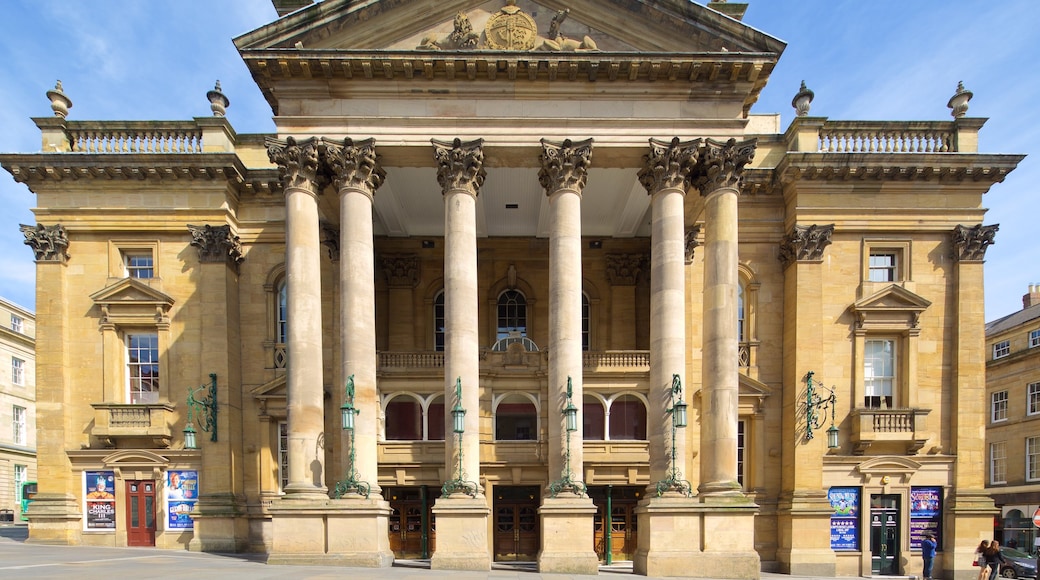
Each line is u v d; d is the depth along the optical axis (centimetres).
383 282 3016
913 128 2730
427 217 2875
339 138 2183
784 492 2659
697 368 2733
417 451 2558
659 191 2202
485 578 1717
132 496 2612
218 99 2836
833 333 2708
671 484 2041
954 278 2722
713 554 1977
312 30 2161
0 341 5303
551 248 2189
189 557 2180
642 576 1938
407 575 1728
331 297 2714
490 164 2277
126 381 2709
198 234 2647
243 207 2803
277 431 2731
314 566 1903
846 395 2683
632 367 2675
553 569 1955
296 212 2141
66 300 2683
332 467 2609
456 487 2022
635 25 2216
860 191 2716
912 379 2683
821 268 2684
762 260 2812
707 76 2194
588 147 2172
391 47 2219
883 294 2686
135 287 2662
